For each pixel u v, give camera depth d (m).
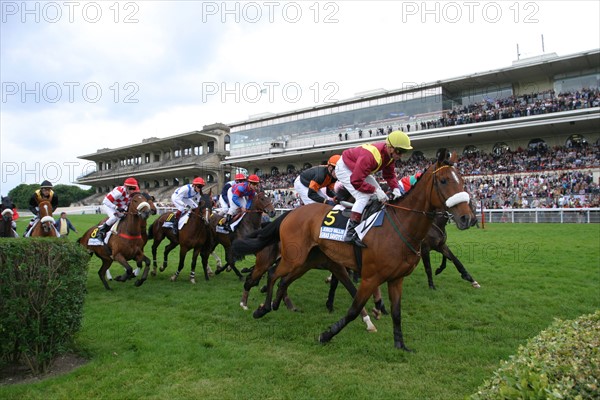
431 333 3.75
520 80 23.88
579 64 21.55
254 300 5.15
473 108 24.11
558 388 1.53
